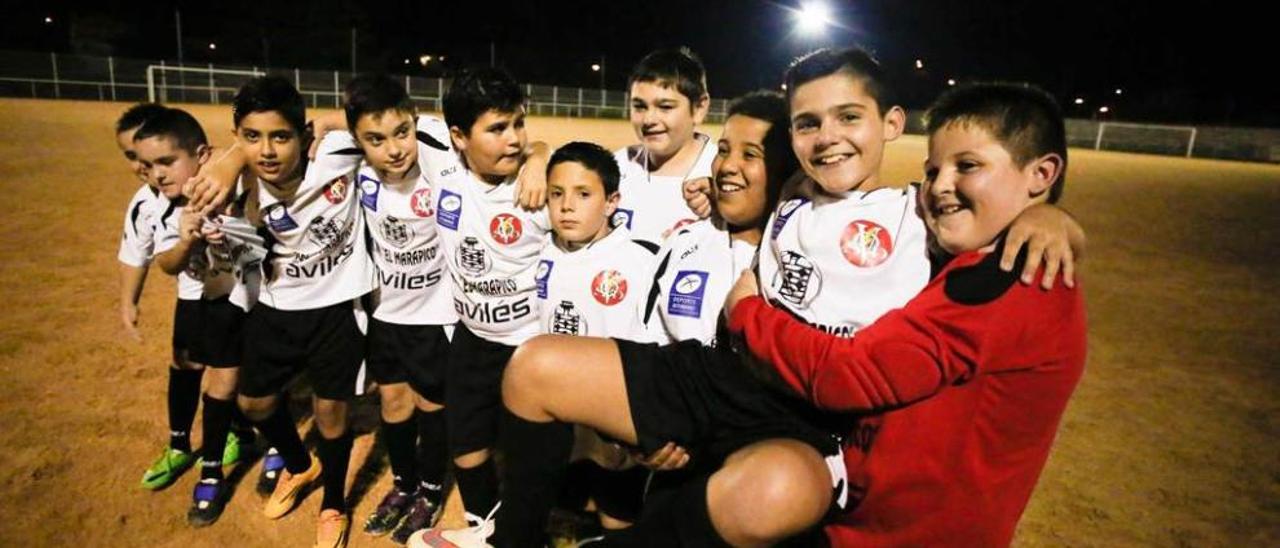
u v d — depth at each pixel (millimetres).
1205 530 3518
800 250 2045
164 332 5535
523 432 2039
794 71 2072
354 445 4066
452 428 3021
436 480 3363
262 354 3139
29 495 3381
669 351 2133
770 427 1970
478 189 2904
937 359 1722
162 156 3033
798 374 1830
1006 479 1868
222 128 19562
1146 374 5578
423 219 3061
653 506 2082
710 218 2768
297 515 3408
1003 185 1774
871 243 1942
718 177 2518
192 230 2775
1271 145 30172
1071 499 3758
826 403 1813
